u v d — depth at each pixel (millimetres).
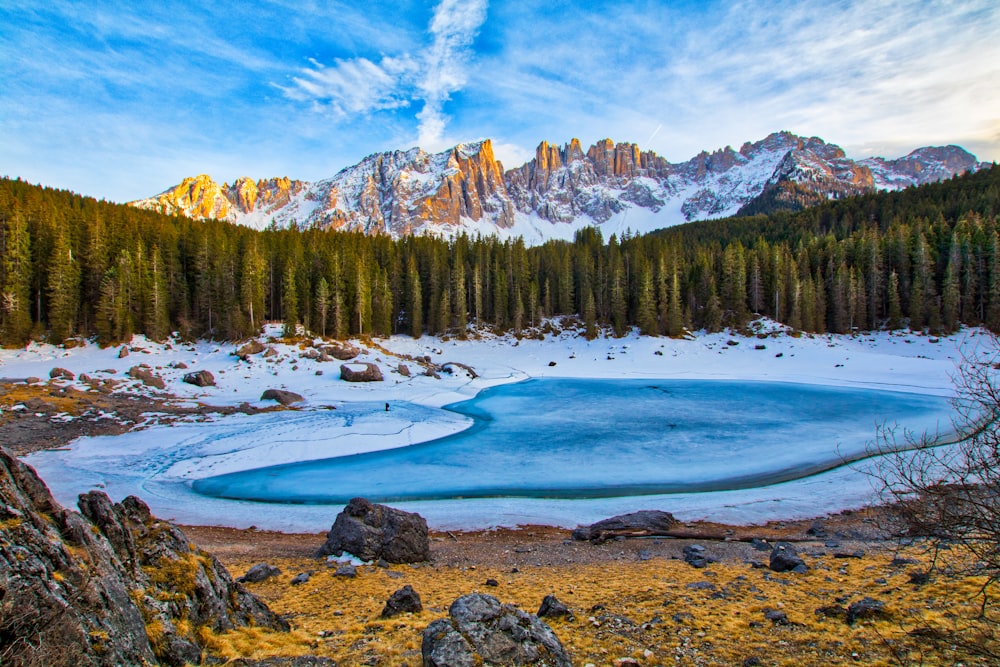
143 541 10266
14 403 43156
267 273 92938
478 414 53875
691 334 99625
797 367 79812
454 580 16938
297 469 34219
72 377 53156
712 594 14320
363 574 17391
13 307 65125
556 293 119625
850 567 16094
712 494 27516
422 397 63156
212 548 21312
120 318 70125
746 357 87062
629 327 105062
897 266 101750
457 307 105500
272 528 24141
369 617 12742
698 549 19359
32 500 7875
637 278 108875
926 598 11953
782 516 23797
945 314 88375
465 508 26391
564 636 11180
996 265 85188
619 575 17125
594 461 34844
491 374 83500
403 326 108188
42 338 68188
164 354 70375
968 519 6680
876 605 11453
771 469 31844
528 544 21562
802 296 97062
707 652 10172
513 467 33875
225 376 64188
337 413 51812
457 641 8086
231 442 39750
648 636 11109
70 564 7250
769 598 13656
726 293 106125
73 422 41594
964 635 9383
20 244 68188
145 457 35500
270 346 74688
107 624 7176
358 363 71250
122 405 47656
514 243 133625
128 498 11320
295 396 56281
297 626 11953
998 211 119625
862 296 96188
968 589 12055
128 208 108000
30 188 98312
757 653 9992
